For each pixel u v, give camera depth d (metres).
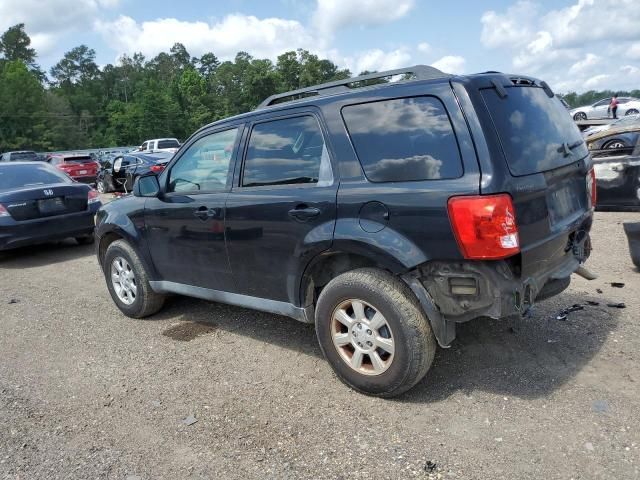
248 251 3.96
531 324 4.38
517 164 2.99
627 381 3.40
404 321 3.14
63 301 6.16
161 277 4.93
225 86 114.25
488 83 3.12
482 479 2.61
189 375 3.97
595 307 4.68
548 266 3.29
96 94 123.56
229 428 3.23
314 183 3.54
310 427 3.17
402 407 3.30
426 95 3.11
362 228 3.22
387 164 3.20
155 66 143.62
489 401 3.29
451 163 2.96
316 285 3.78
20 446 3.18
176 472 2.85
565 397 3.27
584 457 2.71
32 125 88.62
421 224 3.00
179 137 101.75
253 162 3.97
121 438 3.21
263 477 2.76
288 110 3.77
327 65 104.75
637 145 8.90
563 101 4.03
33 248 9.62
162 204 4.64
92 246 9.49
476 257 2.86
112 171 19.77
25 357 4.55
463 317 3.03
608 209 9.17
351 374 3.48
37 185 8.62
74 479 2.84
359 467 2.78
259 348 4.38
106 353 4.50
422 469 2.72
